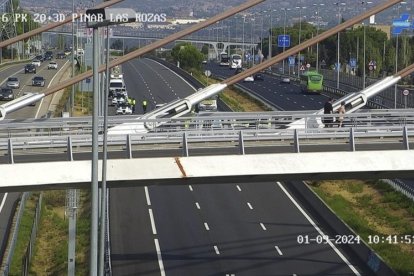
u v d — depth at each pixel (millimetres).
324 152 51688
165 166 49562
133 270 60906
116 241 68562
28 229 71062
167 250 66250
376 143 58938
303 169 51000
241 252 65938
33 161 51594
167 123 61344
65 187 49344
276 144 57812
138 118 61281
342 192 90812
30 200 81625
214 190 88062
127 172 49125
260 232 72125
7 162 52156
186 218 76625
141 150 56188
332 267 61969
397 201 85000
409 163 52156
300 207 81438
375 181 94062
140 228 72812
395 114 66000
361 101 73062
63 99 156875
